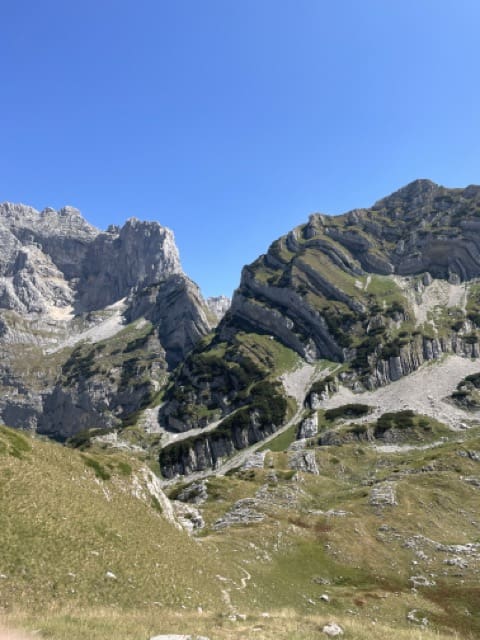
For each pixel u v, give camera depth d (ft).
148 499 202.80
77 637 77.10
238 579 181.68
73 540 134.72
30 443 178.70
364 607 186.60
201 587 153.07
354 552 245.86
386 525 280.31
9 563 112.47
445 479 376.48
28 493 142.51
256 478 425.69
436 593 206.49
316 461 541.34
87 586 119.44
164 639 79.30
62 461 181.57
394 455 576.20
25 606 99.91
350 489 403.75
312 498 378.73
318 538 260.42
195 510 307.17
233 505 328.70
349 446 596.29
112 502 178.91
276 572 209.36
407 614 183.11
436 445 634.43
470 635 165.17
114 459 211.20
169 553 166.61
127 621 92.94
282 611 122.52
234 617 110.01
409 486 345.72
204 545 211.82
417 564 238.07
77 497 159.53
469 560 238.27
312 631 95.30
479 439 486.38
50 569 117.80
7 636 74.49
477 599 195.00
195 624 97.30
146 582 135.85
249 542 237.45
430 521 294.87
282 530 261.24
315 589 203.82
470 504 338.34
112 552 141.08
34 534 126.82
